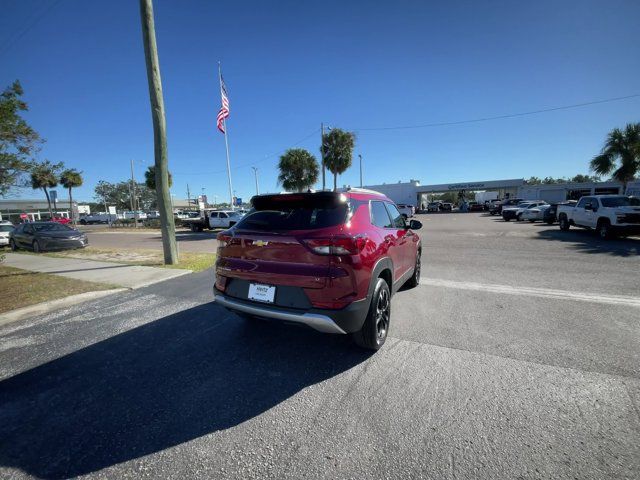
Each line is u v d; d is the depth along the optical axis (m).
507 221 26.34
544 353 3.34
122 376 3.09
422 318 4.39
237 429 2.32
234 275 3.38
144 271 8.02
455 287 6.00
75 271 8.14
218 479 1.90
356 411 2.49
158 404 2.64
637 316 4.34
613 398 2.59
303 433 2.27
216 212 28.59
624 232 12.52
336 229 3.02
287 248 3.04
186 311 4.95
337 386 2.84
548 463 1.96
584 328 3.96
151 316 4.75
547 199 46.41
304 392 2.76
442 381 2.87
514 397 2.62
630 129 26.81
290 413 2.49
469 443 2.13
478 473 1.89
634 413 2.40
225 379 3.00
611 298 5.17
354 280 2.97
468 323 4.20
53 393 2.82
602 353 3.32
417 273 6.00
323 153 31.77
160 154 8.83
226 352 3.54
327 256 2.91
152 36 8.44
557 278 6.59
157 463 2.03
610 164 27.72
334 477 1.89
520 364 3.13
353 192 3.59
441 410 2.47
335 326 2.91
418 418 2.39
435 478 1.87
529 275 6.89
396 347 3.54
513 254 9.72
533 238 13.75
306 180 31.53
